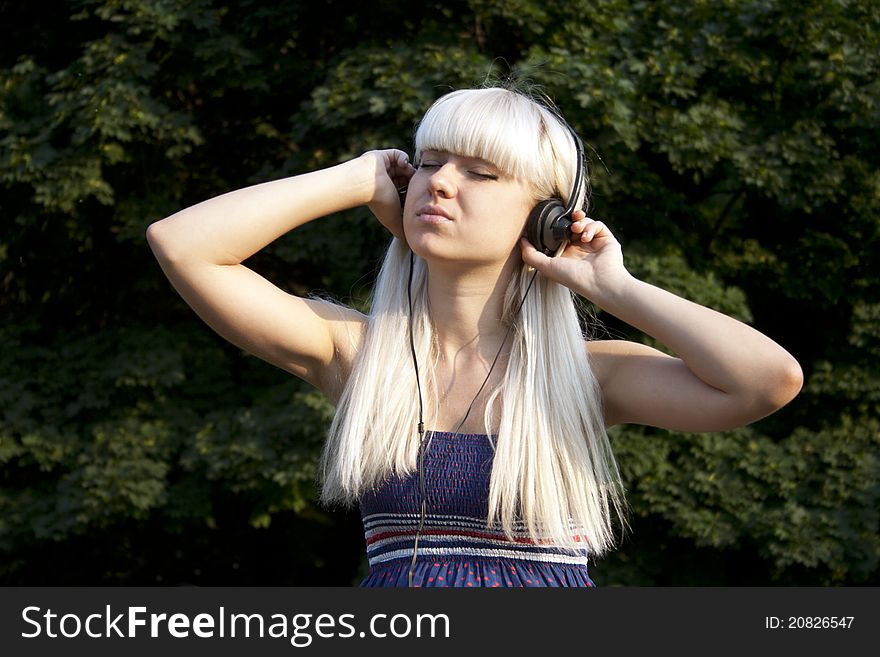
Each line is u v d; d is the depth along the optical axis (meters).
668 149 11.08
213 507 12.92
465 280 3.12
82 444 12.16
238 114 13.09
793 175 11.56
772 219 12.82
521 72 10.66
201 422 12.09
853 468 11.26
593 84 10.63
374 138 11.00
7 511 12.12
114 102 11.73
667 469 11.05
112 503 11.70
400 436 3.06
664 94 11.41
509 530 2.95
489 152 2.99
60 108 11.98
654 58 11.34
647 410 3.05
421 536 3.03
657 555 11.48
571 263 3.05
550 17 11.54
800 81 11.98
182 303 13.25
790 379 2.79
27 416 12.27
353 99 11.08
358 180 3.20
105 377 12.38
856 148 12.29
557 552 3.03
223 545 13.72
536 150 3.04
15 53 13.34
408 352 3.19
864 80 11.95
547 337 3.13
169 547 13.51
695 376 2.95
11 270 13.20
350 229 11.60
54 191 11.92
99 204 12.83
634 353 3.13
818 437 11.51
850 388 11.73
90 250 13.21
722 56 11.53
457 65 10.89
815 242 12.24
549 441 3.03
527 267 3.16
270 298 3.11
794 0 11.48
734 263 12.48
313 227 11.62
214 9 12.62
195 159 13.25
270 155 13.25
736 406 2.84
